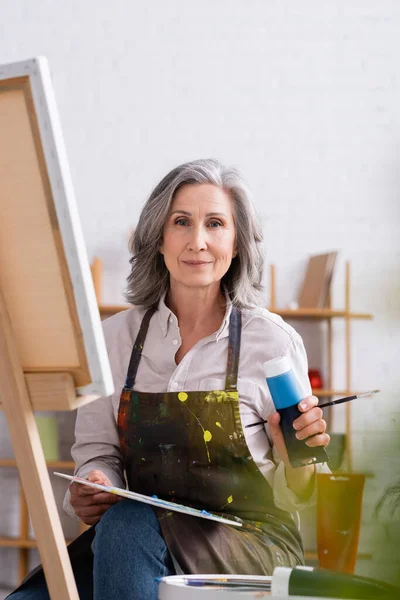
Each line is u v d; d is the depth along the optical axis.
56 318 0.93
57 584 0.94
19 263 0.91
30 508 0.94
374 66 3.90
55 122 0.86
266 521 1.36
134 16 3.88
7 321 0.93
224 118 3.87
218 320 1.50
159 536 1.17
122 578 1.14
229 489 1.37
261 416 1.45
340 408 3.67
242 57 3.89
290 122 3.88
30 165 0.87
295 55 3.89
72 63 3.86
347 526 1.25
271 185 3.87
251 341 1.46
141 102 3.87
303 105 3.89
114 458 1.53
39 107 0.85
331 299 3.81
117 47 3.87
